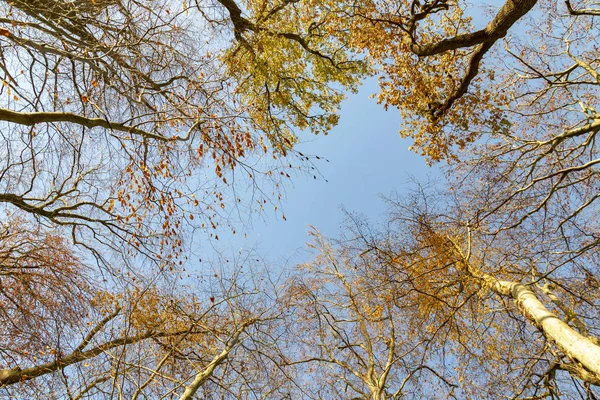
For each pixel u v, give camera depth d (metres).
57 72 5.93
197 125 5.28
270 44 9.95
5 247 6.50
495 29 7.36
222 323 6.79
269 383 6.48
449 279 7.13
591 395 6.16
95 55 5.80
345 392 9.18
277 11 11.07
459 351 7.54
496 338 7.49
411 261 7.35
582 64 8.84
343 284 10.13
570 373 6.05
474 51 8.31
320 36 11.62
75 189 6.54
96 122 5.05
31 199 6.07
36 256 6.64
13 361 6.16
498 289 6.57
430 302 7.01
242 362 6.31
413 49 8.58
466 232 7.64
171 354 6.19
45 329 6.34
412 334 7.92
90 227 6.71
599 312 6.93
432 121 9.70
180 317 6.71
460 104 9.61
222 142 5.57
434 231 7.38
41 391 5.51
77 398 5.12
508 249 7.73
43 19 5.44
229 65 8.29
